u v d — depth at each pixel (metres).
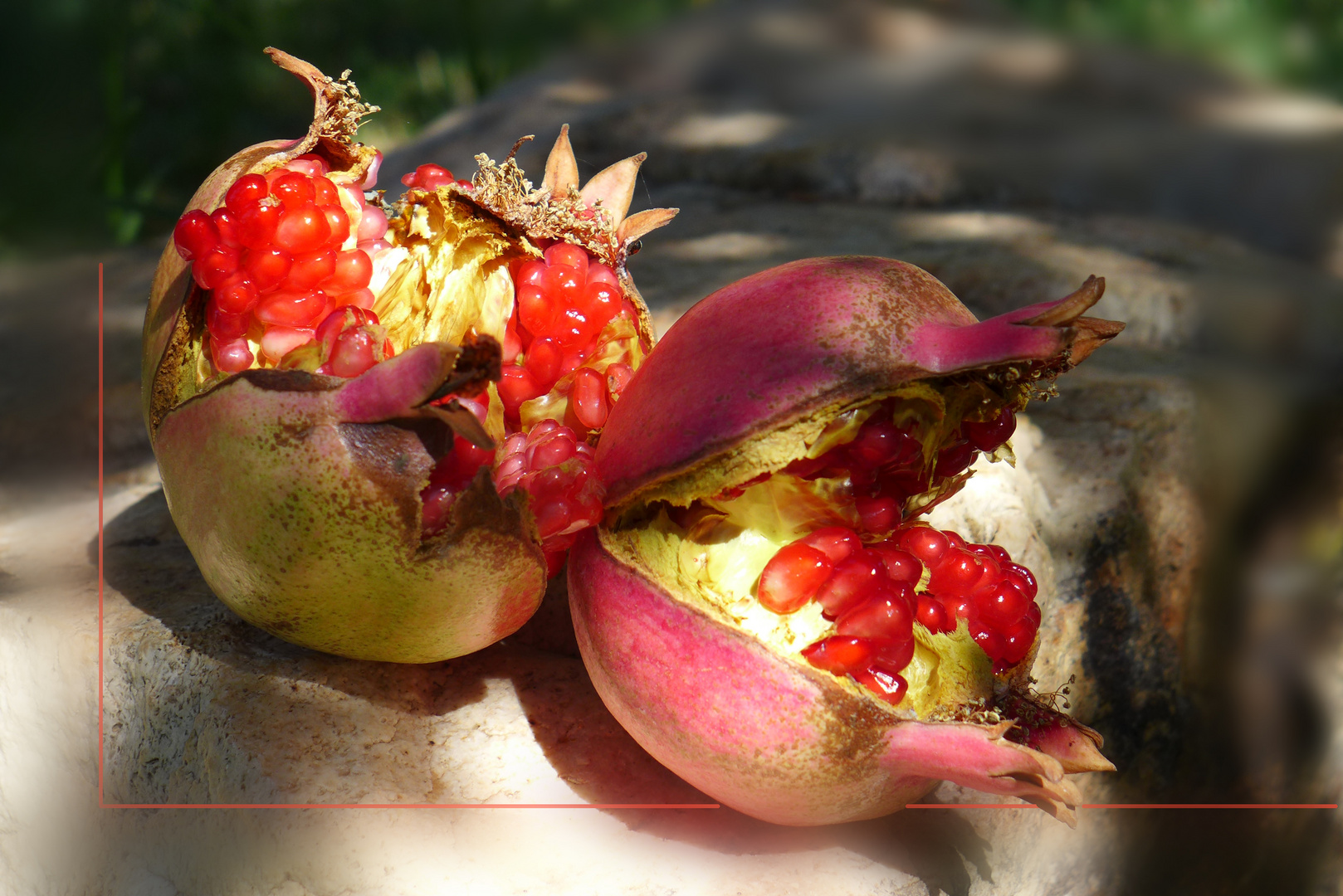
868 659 0.43
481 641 0.45
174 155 1.27
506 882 0.44
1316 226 0.87
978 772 0.41
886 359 0.42
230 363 0.45
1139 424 0.59
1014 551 0.53
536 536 0.44
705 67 1.12
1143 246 0.80
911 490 0.45
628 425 0.44
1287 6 1.36
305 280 0.45
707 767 0.43
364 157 0.47
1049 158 0.94
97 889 0.50
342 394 0.42
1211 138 0.96
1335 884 0.68
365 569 0.43
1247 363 0.68
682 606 0.42
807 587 0.43
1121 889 0.57
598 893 0.44
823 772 0.42
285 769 0.45
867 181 0.91
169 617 0.50
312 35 1.58
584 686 0.49
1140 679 0.57
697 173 0.95
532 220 0.47
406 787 0.45
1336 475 0.69
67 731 0.50
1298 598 0.67
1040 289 0.70
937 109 1.02
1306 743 0.66
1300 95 1.10
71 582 0.52
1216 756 0.61
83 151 1.09
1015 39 1.15
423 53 1.54
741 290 0.44
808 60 1.11
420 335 0.48
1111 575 0.56
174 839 0.47
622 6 1.48
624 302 0.48
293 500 0.42
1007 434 0.45
